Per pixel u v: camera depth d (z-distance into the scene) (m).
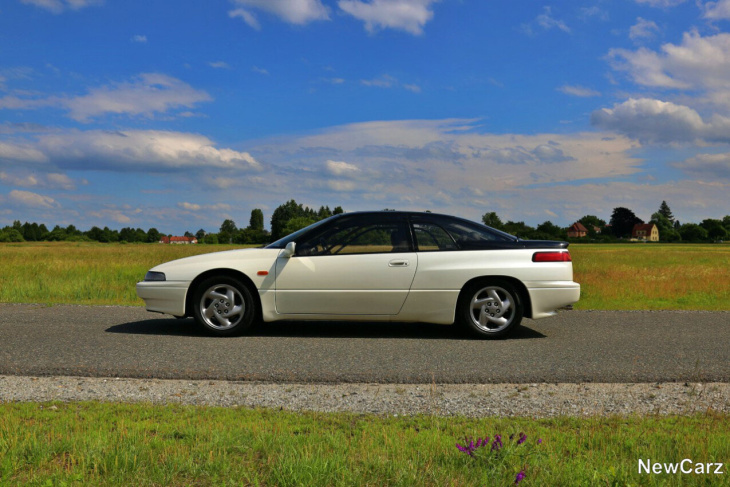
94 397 4.44
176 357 5.79
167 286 7.20
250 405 4.24
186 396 4.48
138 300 11.46
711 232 184.62
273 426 3.50
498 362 5.63
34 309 9.62
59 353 5.95
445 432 3.46
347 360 5.70
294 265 7.11
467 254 7.12
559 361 5.68
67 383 4.86
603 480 2.63
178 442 3.15
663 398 4.46
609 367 5.42
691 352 6.15
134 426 3.47
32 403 4.12
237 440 3.14
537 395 4.54
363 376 5.06
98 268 17.97
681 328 7.83
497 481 2.61
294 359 5.73
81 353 5.96
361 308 7.09
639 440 3.24
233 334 7.11
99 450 2.91
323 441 3.15
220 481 2.64
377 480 2.65
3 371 5.21
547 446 3.12
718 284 14.90
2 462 2.75
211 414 3.87
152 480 2.64
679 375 5.12
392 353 6.07
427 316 7.10
